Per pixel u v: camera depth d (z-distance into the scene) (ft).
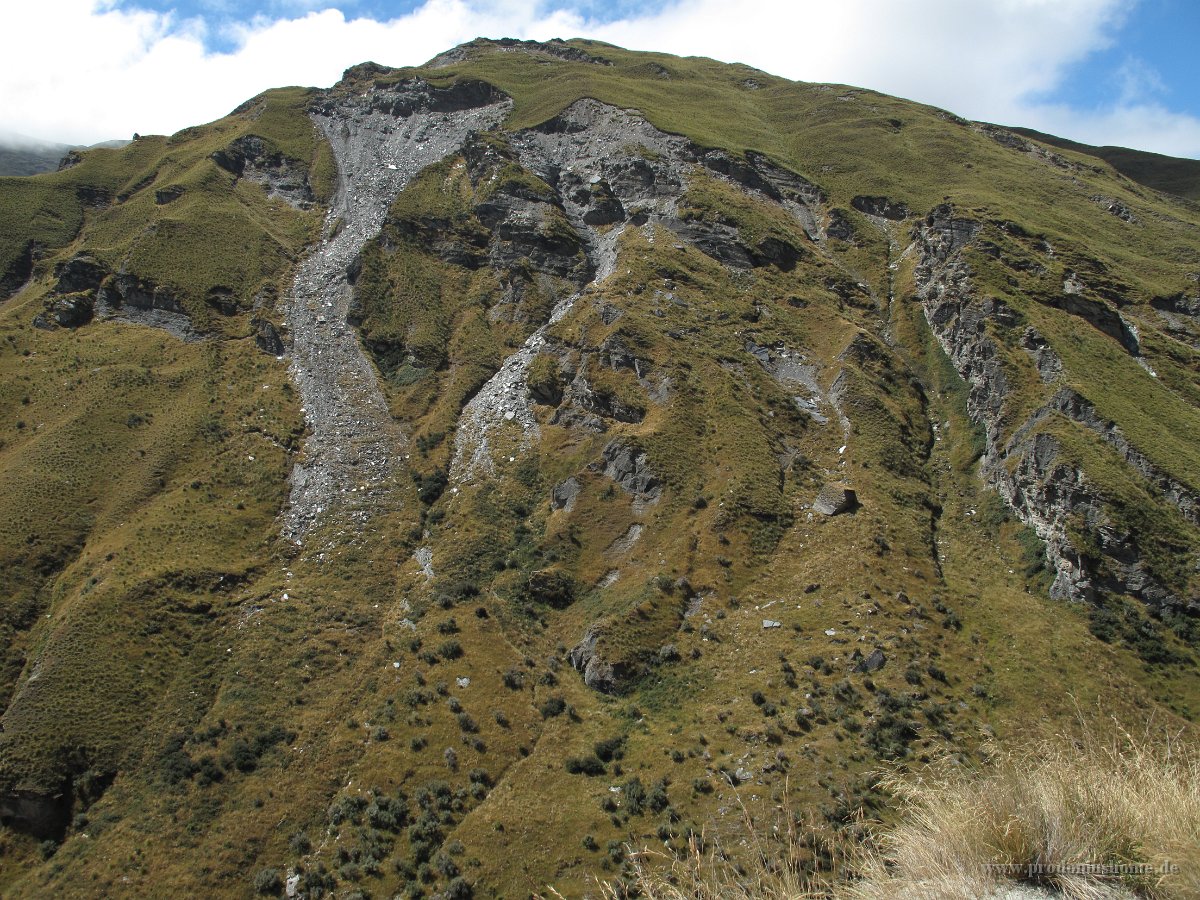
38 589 282.15
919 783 42.68
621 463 299.99
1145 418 285.84
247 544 304.71
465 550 290.76
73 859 195.21
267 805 201.67
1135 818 36.06
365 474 345.72
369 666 245.86
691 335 356.79
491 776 203.21
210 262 467.11
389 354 423.23
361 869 179.73
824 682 203.72
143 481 325.42
